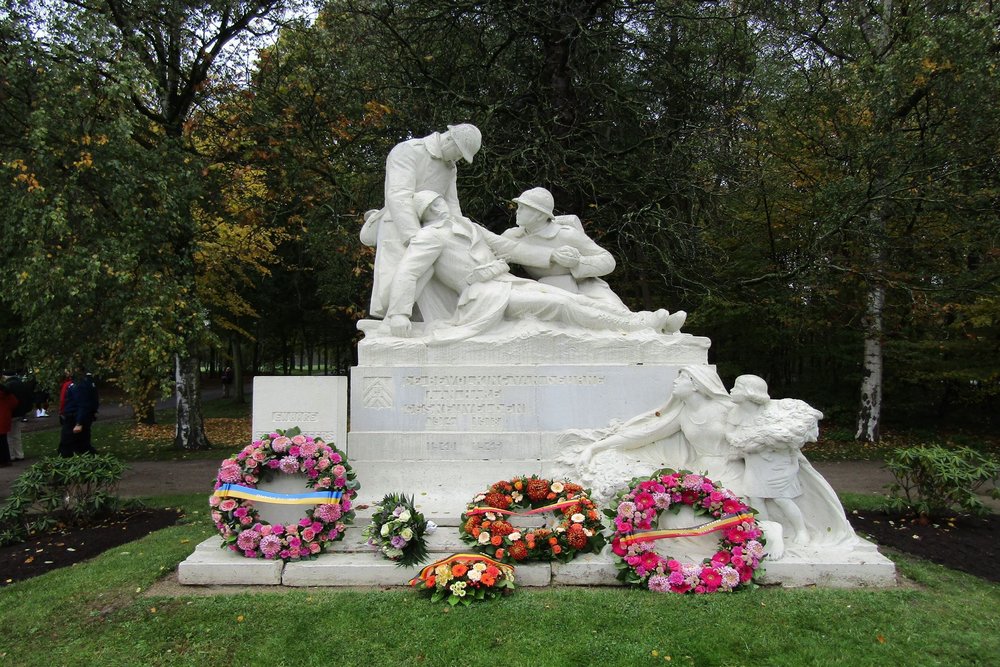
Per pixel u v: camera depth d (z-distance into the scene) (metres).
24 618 4.24
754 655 3.63
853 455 12.88
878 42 14.63
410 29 13.69
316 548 4.76
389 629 3.88
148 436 16.62
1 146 9.11
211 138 13.57
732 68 13.69
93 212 9.19
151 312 9.55
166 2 12.12
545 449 5.88
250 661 3.62
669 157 12.68
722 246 14.89
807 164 13.24
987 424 16.55
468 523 4.71
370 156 15.41
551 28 12.93
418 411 5.96
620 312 6.47
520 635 3.80
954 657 3.63
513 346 6.08
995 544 6.08
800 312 14.37
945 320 15.45
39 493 6.80
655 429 5.59
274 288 21.44
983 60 11.18
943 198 11.92
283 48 13.66
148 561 5.15
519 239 6.87
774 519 5.02
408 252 6.32
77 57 9.04
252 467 4.86
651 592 4.36
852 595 4.36
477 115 12.97
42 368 9.78
